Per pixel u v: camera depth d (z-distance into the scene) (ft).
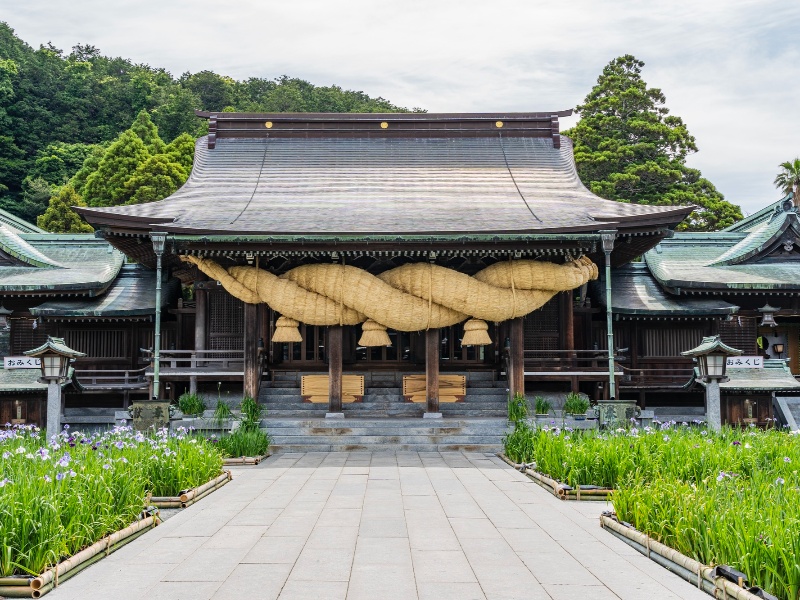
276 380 78.18
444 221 70.74
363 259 77.97
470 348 81.30
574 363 79.10
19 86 256.32
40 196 207.51
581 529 31.30
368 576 24.18
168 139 241.14
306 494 40.16
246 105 333.21
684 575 23.99
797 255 91.30
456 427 64.95
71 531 25.45
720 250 96.22
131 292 85.56
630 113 160.56
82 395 81.92
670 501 27.40
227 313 80.64
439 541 29.09
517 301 69.15
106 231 73.05
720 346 57.00
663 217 72.23
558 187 86.12
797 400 78.95
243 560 26.25
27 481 26.66
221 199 80.28
